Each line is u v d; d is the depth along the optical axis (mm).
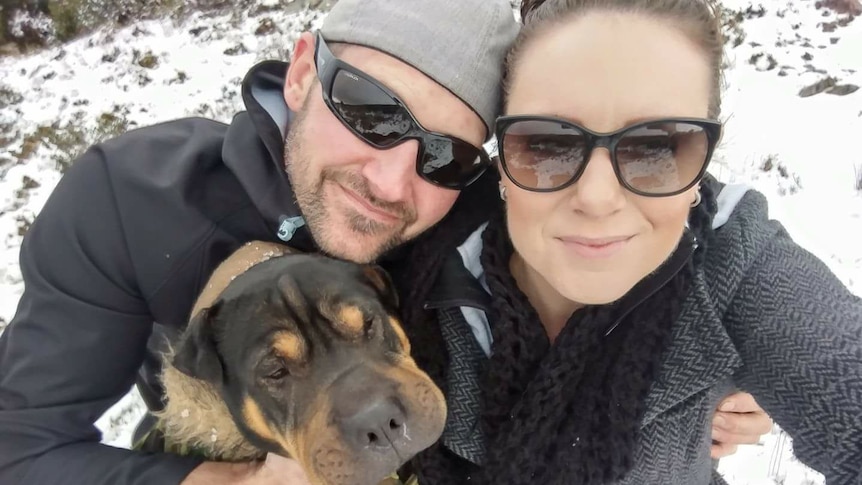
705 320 411
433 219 522
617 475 418
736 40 1696
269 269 513
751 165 1318
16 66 2109
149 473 501
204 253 550
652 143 357
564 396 424
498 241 451
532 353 437
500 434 439
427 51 478
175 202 537
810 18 1758
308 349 479
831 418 367
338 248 542
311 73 565
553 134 367
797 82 1533
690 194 375
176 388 526
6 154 1653
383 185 496
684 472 461
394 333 511
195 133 593
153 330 613
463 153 507
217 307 504
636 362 415
